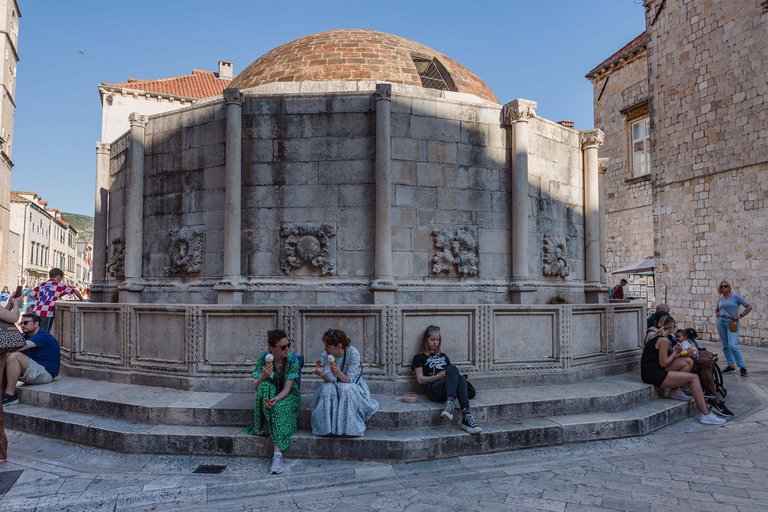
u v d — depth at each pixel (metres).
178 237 8.91
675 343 8.29
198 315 6.93
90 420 6.20
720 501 4.45
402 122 8.48
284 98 8.55
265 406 5.43
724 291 10.43
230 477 5.02
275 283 8.23
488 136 9.03
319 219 8.38
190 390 6.88
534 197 9.57
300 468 5.23
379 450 5.43
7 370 7.03
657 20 18.97
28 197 53.44
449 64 11.73
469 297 8.59
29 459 5.54
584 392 6.92
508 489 4.73
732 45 16.14
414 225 8.43
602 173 11.48
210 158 8.84
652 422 6.52
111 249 10.94
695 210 17.36
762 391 8.67
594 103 25.77
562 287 9.95
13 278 45.19
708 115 16.95
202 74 29.66
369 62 10.44
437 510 4.30
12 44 38.28
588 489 4.73
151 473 5.13
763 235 15.15
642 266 20.27
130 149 9.47
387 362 6.77
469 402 6.28
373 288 7.84
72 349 8.13
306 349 6.90
